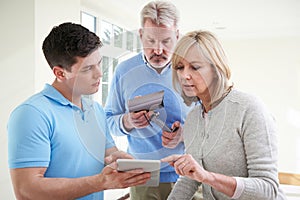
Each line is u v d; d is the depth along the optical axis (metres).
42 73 2.30
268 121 1.01
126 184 0.90
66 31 0.99
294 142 5.15
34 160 0.96
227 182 0.94
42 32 2.30
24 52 2.25
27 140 0.96
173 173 1.19
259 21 4.42
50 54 1.02
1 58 2.30
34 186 0.94
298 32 5.00
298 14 3.98
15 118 0.99
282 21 4.43
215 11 3.81
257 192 0.94
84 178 0.94
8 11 2.29
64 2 2.54
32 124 0.97
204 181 0.91
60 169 1.04
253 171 0.99
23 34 2.25
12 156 0.97
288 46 5.16
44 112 1.00
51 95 1.06
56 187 0.93
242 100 1.02
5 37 2.30
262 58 5.32
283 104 5.23
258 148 0.98
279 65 5.23
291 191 2.53
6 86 2.29
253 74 5.38
